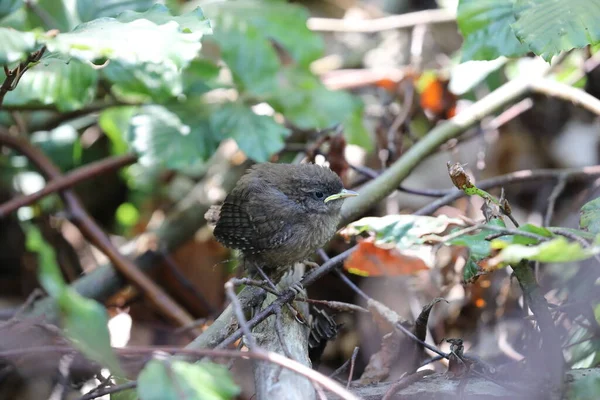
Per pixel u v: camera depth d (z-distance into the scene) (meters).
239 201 8.59
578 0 6.56
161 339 11.02
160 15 6.63
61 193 10.69
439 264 9.68
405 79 11.76
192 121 10.02
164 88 9.53
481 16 7.62
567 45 6.43
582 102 9.74
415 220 6.21
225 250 12.14
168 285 12.27
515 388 6.29
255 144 9.51
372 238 7.31
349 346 10.34
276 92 10.60
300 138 12.59
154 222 13.03
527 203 11.51
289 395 5.69
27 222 12.09
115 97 11.30
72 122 13.00
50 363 7.57
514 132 11.98
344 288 10.78
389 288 10.28
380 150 11.02
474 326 9.31
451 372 6.84
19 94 8.78
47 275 4.63
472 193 6.32
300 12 11.15
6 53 5.53
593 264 7.40
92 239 10.52
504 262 5.77
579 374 6.41
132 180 13.18
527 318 7.07
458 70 10.55
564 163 11.66
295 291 6.98
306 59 11.15
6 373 8.86
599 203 6.38
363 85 12.38
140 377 4.45
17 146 11.02
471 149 12.02
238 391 4.59
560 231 5.68
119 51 5.83
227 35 10.65
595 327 7.33
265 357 4.86
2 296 12.28
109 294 10.81
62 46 5.66
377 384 7.17
